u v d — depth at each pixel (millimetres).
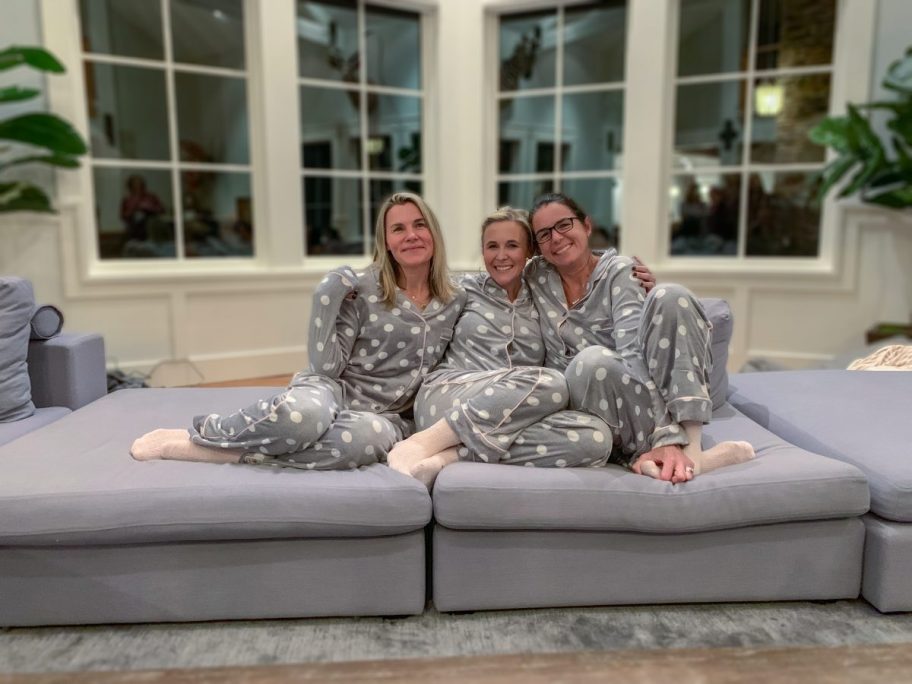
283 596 1456
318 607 1465
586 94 4105
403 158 4297
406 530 1438
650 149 3910
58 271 3406
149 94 3660
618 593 1498
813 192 3881
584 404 1542
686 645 1394
